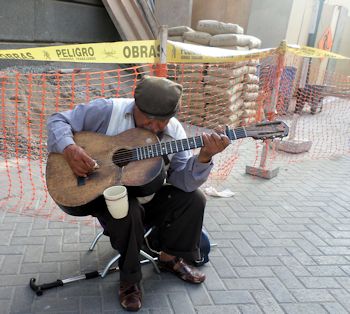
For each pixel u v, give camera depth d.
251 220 3.61
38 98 5.55
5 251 2.83
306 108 10.05
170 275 2.70
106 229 2.45
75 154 2.21
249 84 7.05
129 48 2.87
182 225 2.45
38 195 3.82
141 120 2.34
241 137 2.16
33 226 3.21
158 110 2.13
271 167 4.97
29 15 6.28
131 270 2.30
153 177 2.19
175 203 2.42
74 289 2.49
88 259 2.82
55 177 2.29
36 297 2.40
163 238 2.53
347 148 6.62
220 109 6.49
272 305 2.46
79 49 2.78
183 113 6.73
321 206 4.04
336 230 3.52
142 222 2.41
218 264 2.87
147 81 2.17
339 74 13.24
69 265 2.74
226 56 3.58
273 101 4.78
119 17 7.38
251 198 4.14
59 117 2.37
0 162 4.57
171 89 2.14
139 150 2.26
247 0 9.48
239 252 3.05
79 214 2.29
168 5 9.01
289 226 3.54
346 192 4.50
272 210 3.87
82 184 2.23
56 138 2.27
